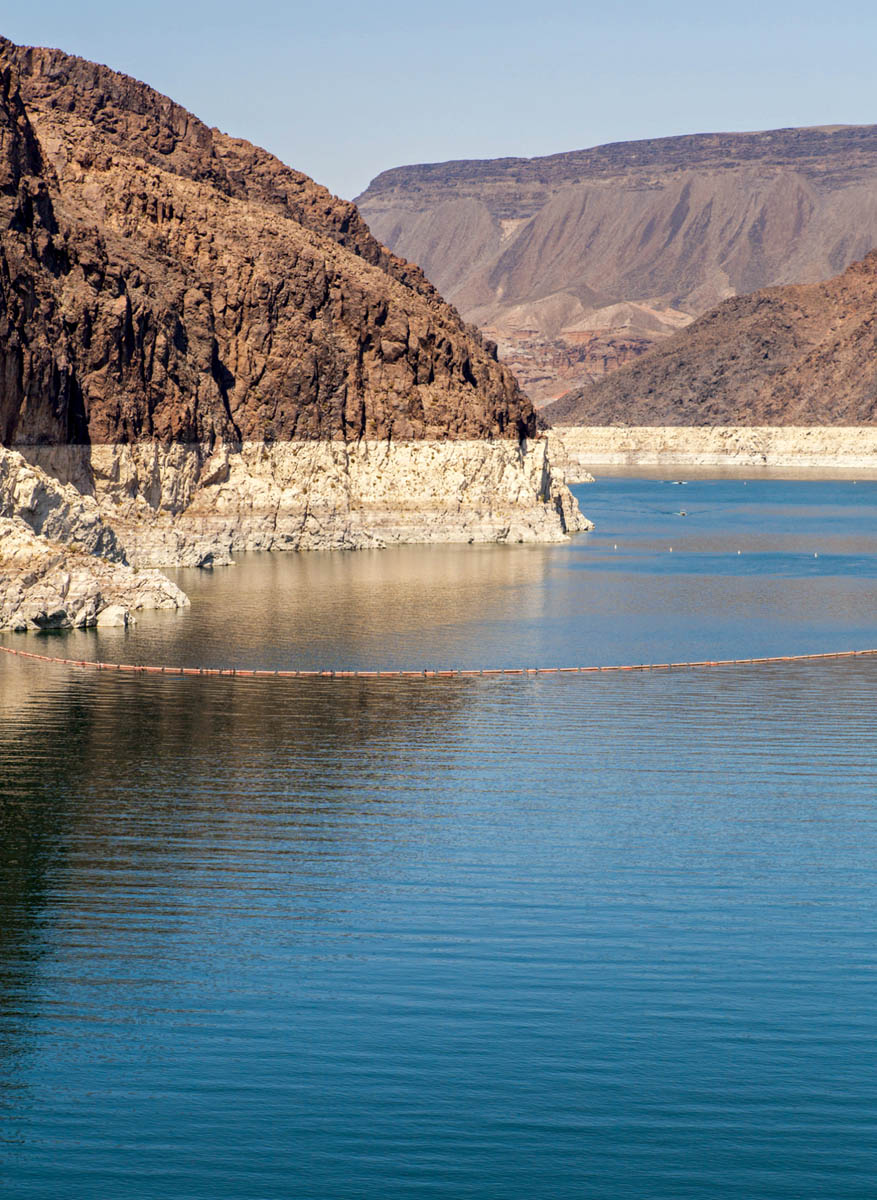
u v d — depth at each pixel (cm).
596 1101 3553
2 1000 4034
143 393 15112
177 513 15712
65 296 14312
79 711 7650
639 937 4531
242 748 6906
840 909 4800
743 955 4403
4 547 10394
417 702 8075
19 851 5291
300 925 4591
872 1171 3284
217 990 4112
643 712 7888
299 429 17275
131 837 5475
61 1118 3462
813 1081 3653
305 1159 3316
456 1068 3703
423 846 5412
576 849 5400
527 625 11181
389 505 17875
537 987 4156
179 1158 3316
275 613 11394
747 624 11550
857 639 10794
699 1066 3722
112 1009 3988
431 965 4303
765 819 5822
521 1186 3228
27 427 13412
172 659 9219
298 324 17475
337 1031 3881
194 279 17075
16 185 13612
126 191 17075
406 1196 3194
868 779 6456
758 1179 3259
